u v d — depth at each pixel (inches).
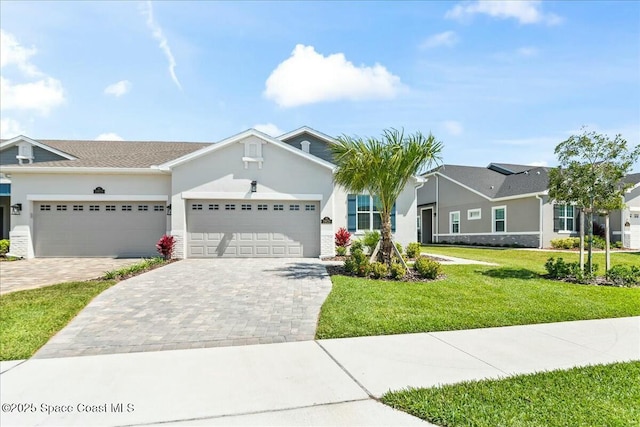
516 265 512.1
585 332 216.8
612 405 131.3
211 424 118.3
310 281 362.6
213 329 221.0
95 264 496.1
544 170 908.0
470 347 191.0
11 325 219.0
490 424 119.0
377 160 387.2
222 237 563.2
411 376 154.8
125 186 577.9
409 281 360.5
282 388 143.5
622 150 360.8
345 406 130.1
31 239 562.6
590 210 381.7
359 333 213.6
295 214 577.3
